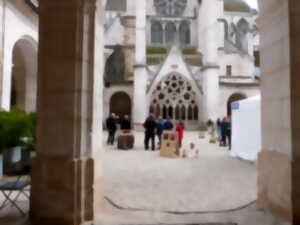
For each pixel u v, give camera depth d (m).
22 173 6.71
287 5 4.76
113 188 7.22
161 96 34.28
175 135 13.29
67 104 4.73
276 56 5.23
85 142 4.90
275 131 5.28
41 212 4.62
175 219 5.01
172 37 40.12
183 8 40.59
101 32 5.95
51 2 4.79
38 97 4.76
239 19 43.12
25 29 14.02
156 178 8.44
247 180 8.24
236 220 4.96
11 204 5.60
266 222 4.83
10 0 12.33
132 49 36.88
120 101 36.56
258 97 11.10
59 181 4.63
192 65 35.66
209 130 29.22
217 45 35.94
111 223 4.73
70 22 4.77
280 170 5.00
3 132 8.27
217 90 33.41
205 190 7.10
